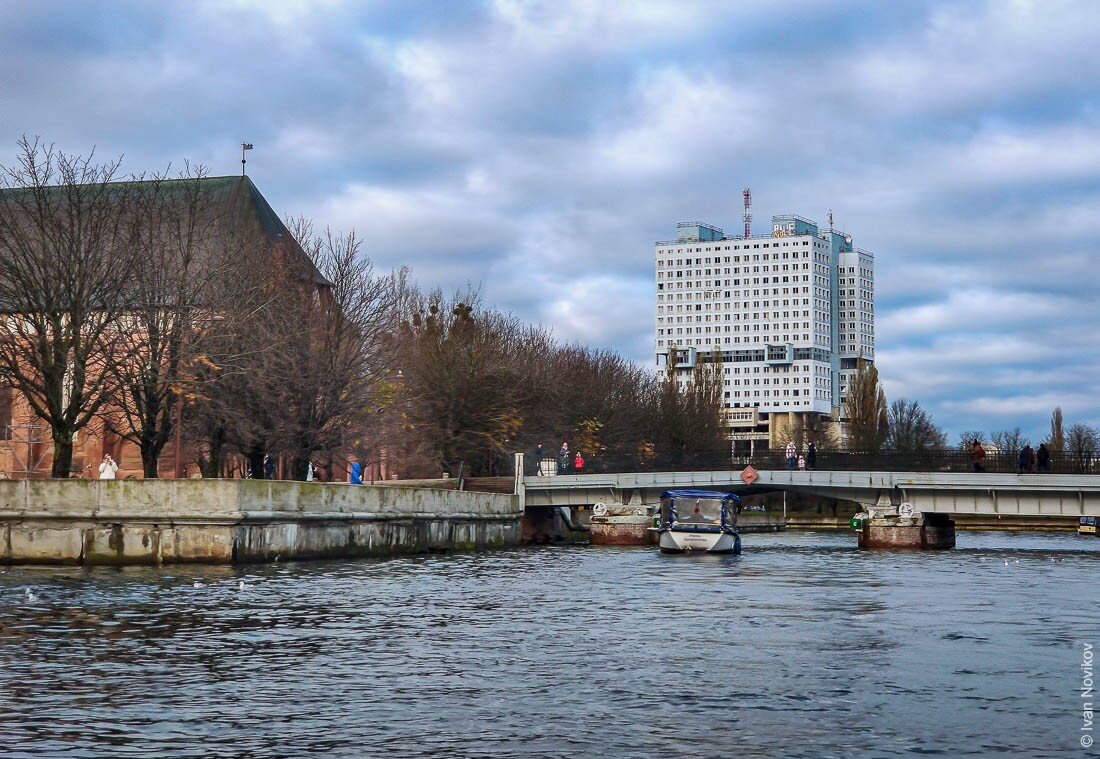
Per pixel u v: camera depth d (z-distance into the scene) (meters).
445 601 32.91
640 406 118.94
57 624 26.00
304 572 41.50
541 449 90.44
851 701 18.47
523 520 82.69
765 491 84.56
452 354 86.06
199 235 66.25
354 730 16.25
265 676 20.06
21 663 20.92
